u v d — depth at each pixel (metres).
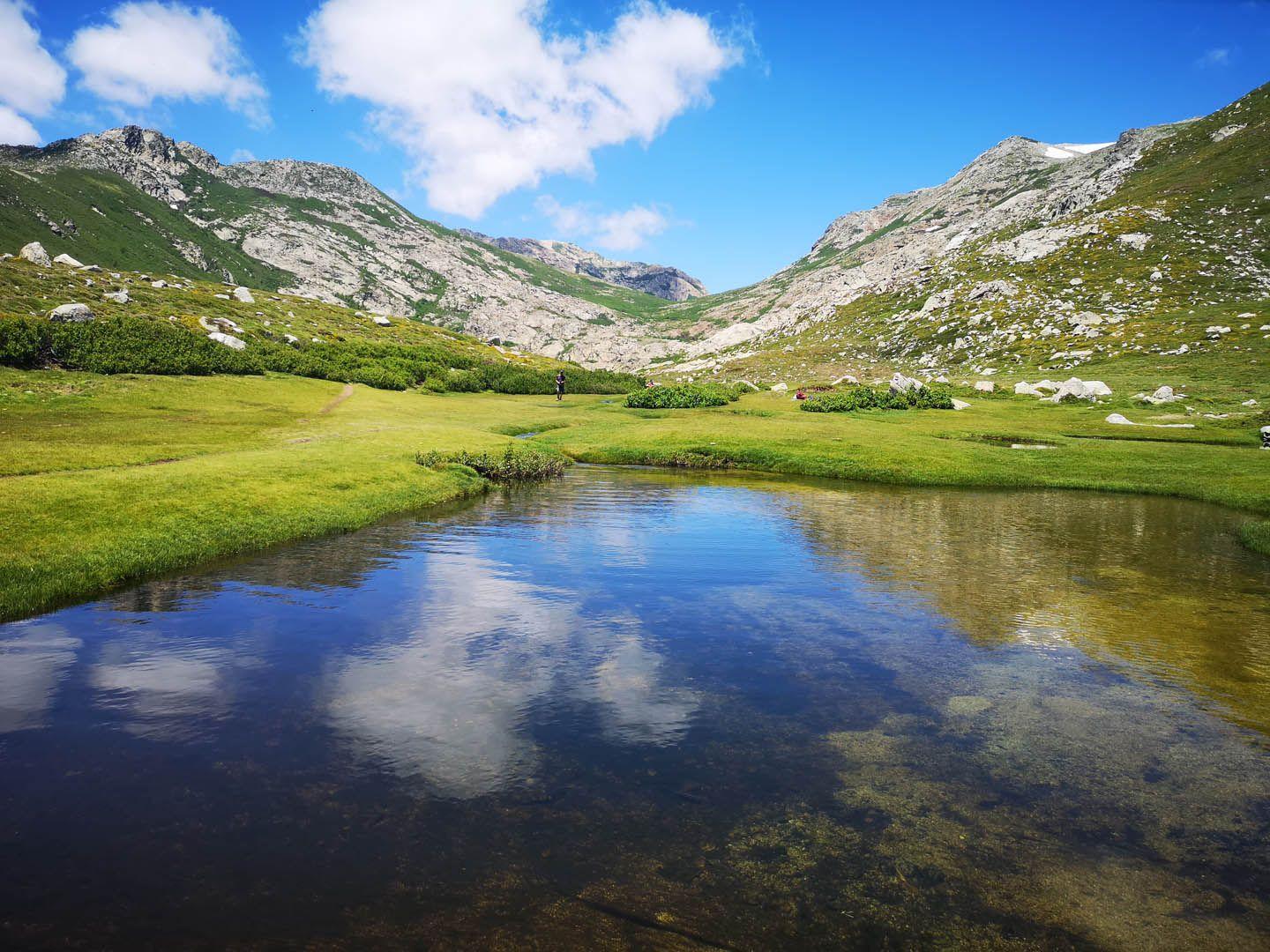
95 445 25.91
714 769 7.86
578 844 6.40
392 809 6.93
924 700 9.78
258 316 103.62
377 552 18.17
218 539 17.75
